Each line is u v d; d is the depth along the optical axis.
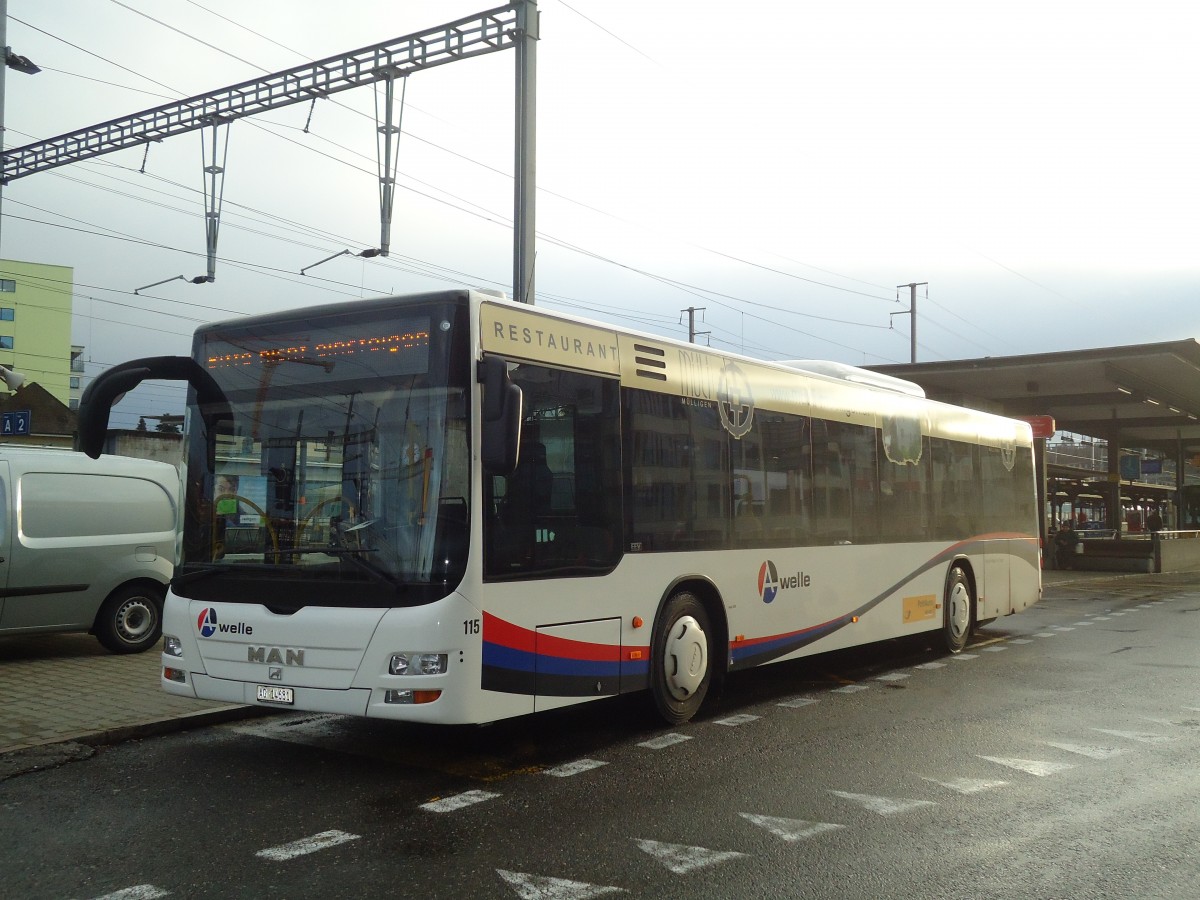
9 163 18.64
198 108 16.14
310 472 6.74
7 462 10.66
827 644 10.08
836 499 10.36
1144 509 62.19
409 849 5.26
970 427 13.38
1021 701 9.52
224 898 4.59
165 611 7.16
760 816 5.86
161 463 11.90
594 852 5.23
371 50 14.44
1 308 90.31
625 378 7.83
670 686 8.11
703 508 8.52
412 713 6.20
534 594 6.82
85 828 5.60
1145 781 6.65
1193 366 26.28
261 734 7.93
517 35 13.59
